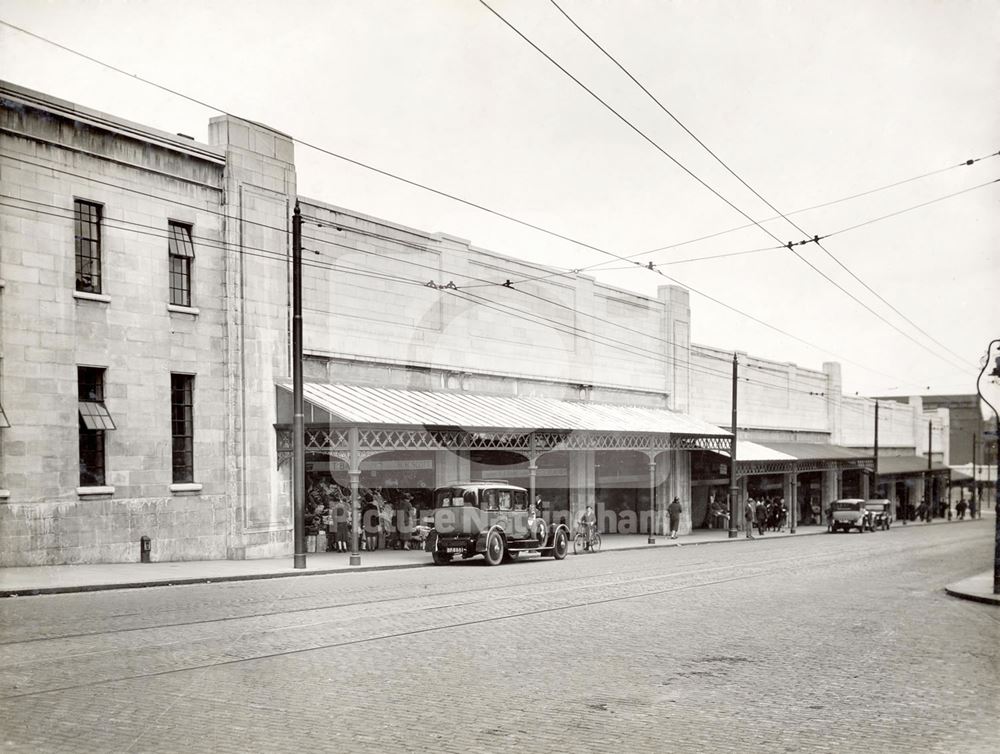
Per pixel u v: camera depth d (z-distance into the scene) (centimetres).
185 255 2519
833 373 7212
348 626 1394
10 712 861
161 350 2430
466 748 778
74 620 1378
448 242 3450
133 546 2334
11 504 2070
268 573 2158
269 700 929
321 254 2906
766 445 5822
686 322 5103
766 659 1205
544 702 947
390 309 3178
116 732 802
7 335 2078
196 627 1341
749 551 3503
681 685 1039
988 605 1859
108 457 2288
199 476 2527
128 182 2359
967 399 10575
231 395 2605
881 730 859
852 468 6538
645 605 1727
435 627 1404
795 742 813
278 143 2767
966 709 948
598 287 4369
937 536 5131
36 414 2123
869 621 1573
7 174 2088
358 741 793
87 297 2244
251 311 2658
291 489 2766
